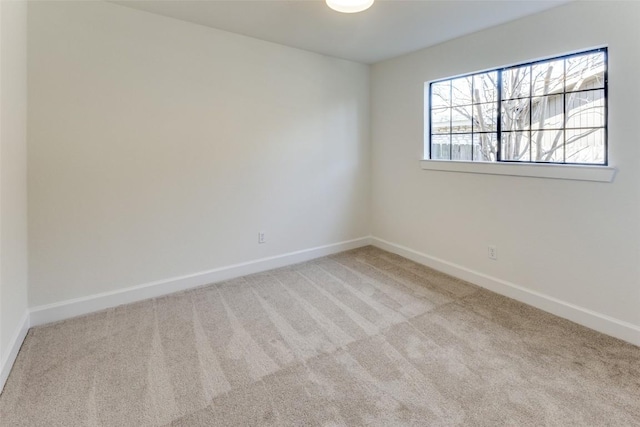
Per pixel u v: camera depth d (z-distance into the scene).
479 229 3.11
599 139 2.37
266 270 3.58
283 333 2.36
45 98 2.37
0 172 1.85
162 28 2.77
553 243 2.57
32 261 2.41
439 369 1.95
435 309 2.69
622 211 2.19
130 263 2.80
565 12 2.39
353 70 4.06
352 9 1.95
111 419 1.60
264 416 1.62
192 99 2.97
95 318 2.56
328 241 4.07
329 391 1.78
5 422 1.58
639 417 1.57
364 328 2.41
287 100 3.55
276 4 2.53
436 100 3.56
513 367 1.95
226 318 2.57
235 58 3.16
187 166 3.00
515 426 1.53
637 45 2.06
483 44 2.95
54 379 1.87
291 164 3.66
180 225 3.02
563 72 2.56
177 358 2.08
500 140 3.01
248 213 3.41
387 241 4.22
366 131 4.27
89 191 2.58
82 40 2.46
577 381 1.82
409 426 1.55
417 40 3.24
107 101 2.59
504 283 2.93
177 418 1.61
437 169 3.47
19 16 2.15
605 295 2.30
